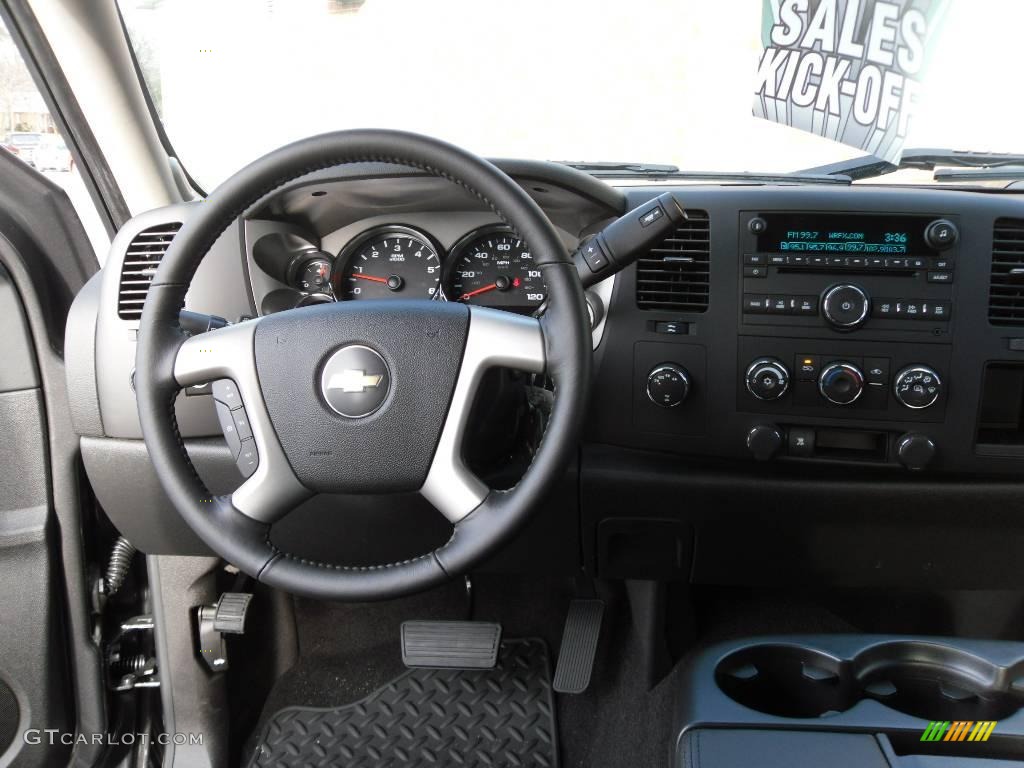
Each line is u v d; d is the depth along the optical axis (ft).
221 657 5.09
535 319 3.22
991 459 4.17
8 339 4.86
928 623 5.78
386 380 3.17
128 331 4.42
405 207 4.89
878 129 4.99
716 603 5.90
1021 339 4.07
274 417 3.25
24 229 5.05
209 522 3.25
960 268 4.08
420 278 5.12
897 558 4.55
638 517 4.59
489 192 3.02
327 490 3.30
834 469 4.38
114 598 5.53
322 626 6.09
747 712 3.28
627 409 4.42
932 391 4.09
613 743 5.01
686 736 3.22
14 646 5.02
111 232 5.49
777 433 4.21
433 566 3.17
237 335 3.27
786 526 4.50
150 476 4.67
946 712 3.59
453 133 5.32
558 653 5.72
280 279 4.95
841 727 3.16
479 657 5.16
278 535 4.71
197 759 5.14
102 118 5.06
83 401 4.63
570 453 3.09
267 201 4.44
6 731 5.11
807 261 4.16
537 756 5.06
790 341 4.21
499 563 4.87
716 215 4.22
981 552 4.46
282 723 5.42
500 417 3.84
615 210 4.49
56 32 4.75
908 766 2.94
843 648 3.58
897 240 4.10
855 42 4.90
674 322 4.29
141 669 5.43
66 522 5.10
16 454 4.97
